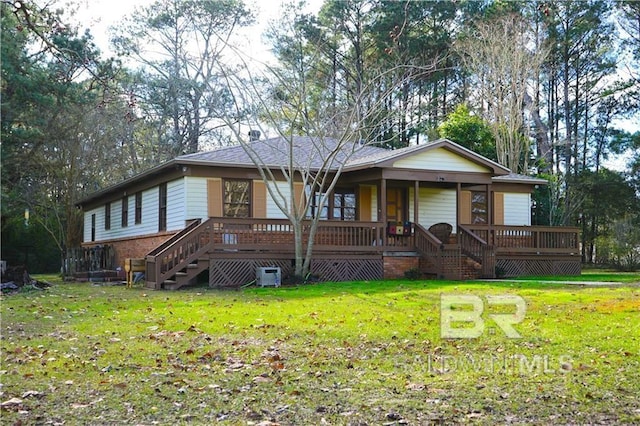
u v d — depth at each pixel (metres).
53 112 26.95
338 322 9.95
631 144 39.97
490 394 5.86
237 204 21.31
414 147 21.48
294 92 22.84
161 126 38.66
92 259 25.48
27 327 9.97
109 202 28.70
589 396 5.74
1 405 5.60
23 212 31.73
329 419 5.20
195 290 16.94
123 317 10.96
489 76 35.69
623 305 11.38
